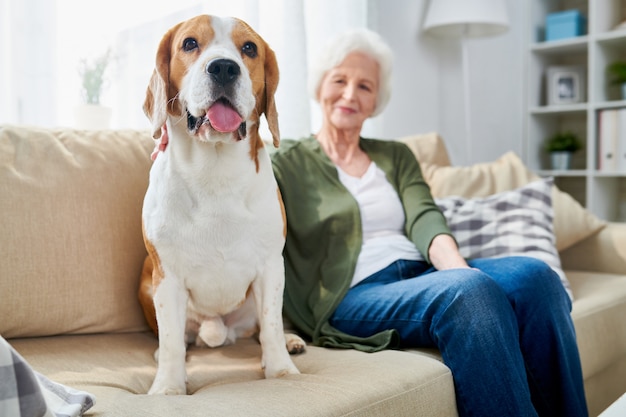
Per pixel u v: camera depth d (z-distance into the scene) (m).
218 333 1.34
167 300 1.19
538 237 1.86
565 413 1.33
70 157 1.47
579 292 1.83
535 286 1.37
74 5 1.87
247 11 2.18
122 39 1.96
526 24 3.27
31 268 1.34
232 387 1.08
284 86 2.37
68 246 1.39
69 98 1.88
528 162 3.32
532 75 3.32
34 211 1.37
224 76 1.09
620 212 3.37
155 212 1.19
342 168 1.76
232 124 1.10
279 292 1.25
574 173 3.17
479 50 3.49
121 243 1.47
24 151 1.43
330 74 1.77
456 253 1.52
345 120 1.73
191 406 0.96
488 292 1.27
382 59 1.80
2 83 1.76
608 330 1.70
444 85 3.40
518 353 1.26
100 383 1.12
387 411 1.05
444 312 1.27
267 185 1.25
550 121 3.49
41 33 1.80
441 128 3.42
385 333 1.37
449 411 1.19
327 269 1.58
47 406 0.81
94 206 1.44
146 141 1.62
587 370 1.59
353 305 1.48
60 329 1.38
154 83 1.21
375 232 1.69
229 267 1.22
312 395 1.01
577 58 3.45
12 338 1.36
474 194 2.15
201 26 1.15
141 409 0.94
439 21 2.94
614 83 3.13
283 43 2.37
